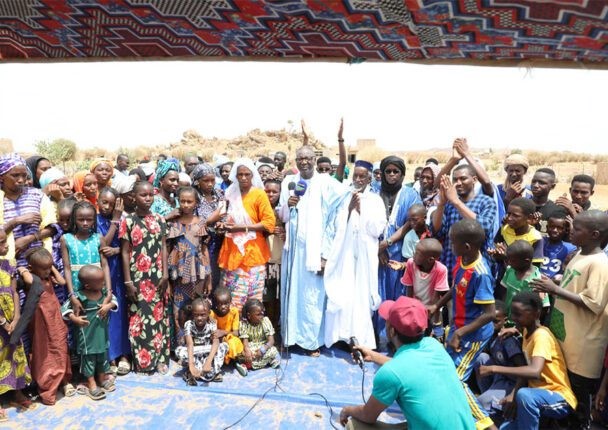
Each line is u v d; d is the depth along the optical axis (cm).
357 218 502
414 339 292
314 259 500
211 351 454
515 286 423
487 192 478
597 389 385
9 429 368
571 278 368
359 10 160
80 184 557
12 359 384
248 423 384
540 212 512
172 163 566
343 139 541
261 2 162
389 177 542
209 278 511
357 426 315
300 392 436
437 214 479
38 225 425
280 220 555
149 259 462
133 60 213
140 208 463
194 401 416
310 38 184
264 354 483
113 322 468
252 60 207
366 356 370
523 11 145
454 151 486
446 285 446
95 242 441
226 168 768
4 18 186
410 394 278
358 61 199
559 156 5366
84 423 378
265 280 578
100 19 183
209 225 501
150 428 373
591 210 364
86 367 417
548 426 372
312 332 513
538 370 356
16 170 407
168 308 493
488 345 439
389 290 538
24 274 396
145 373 468
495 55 181
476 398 414
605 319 354
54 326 406
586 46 162
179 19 179
